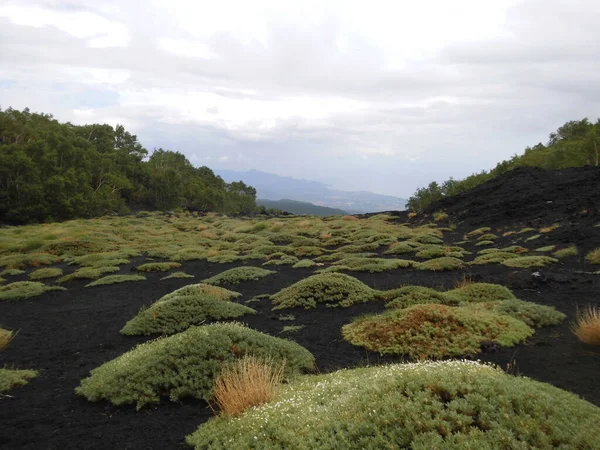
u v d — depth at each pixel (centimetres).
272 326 1302
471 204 4309
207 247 3506
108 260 2809
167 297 1678
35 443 652
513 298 1352
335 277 1628
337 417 536
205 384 800
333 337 1155
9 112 7825
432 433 456
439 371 580
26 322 1538
